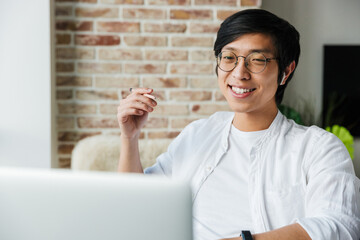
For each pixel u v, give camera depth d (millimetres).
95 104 2730
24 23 2574
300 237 872
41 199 566
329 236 875
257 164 1152
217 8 2709
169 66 2732
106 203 559
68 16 2674
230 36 1099
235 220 1129
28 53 2590
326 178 1011
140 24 2705
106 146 2061
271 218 1096
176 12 2705
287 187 1098
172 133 2758
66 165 2752
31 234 572
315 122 3168
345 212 943
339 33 3186
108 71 2717
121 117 1199
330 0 3166
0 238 577
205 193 1188
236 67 1097
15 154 2627
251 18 1080
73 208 563
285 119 1218
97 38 2697
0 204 573
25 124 2615
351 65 3156
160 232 560
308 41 3188
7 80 2594
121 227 561
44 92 2611
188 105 2754
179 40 2723
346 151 1099
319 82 3207
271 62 1093
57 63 2701
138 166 1270
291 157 1133
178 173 1277
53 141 2691
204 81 2750
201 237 1145
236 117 1219
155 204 556
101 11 2682
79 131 2734
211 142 1264
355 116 3178
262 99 1114
